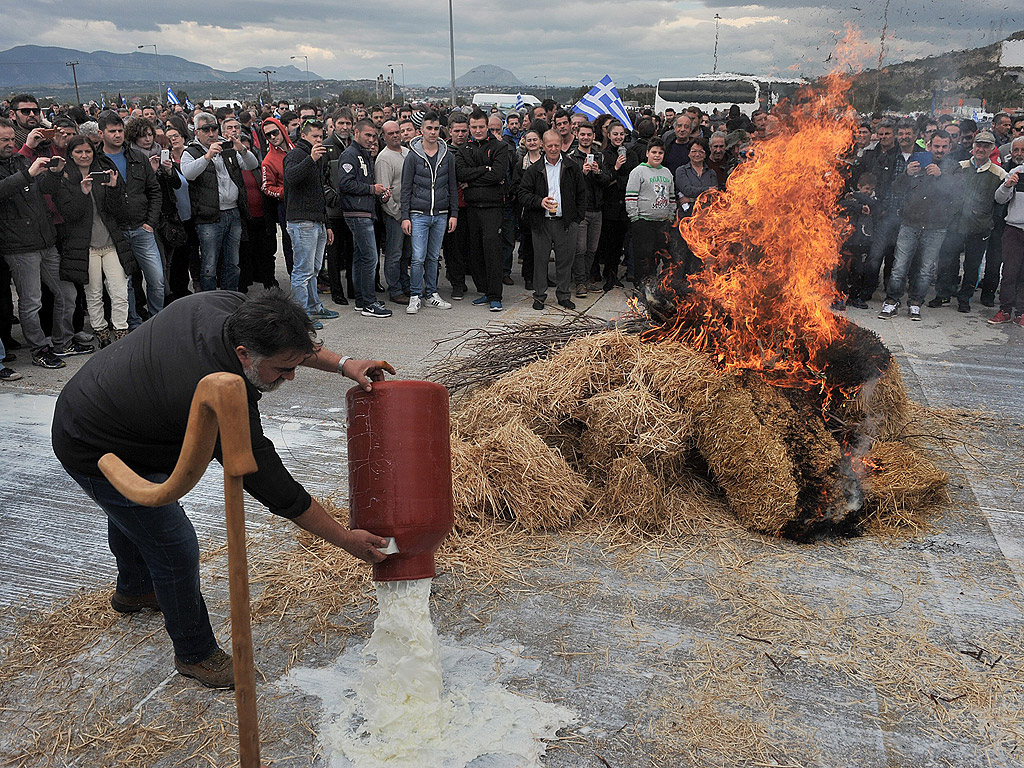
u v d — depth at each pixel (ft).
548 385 14.06
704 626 10.62
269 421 17.92
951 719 8.95
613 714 9.03
